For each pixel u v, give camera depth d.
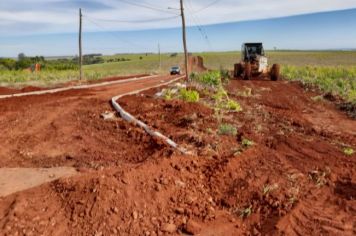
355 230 5.55
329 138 10.39
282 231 5.49
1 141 9.81
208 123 10.67
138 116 12.38
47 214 5.62
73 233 5.32
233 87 23.64
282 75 35.12
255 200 6.31
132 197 5.93
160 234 5.43
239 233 5.54
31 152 8.84
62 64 73.12
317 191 6.72
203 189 6.58
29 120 12.43
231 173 7.08
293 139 9.70
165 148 8.39
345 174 7.47
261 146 8.73
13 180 7.02
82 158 8.32
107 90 23.27
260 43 31.20
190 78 27.41
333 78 28.84
